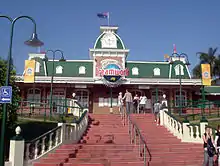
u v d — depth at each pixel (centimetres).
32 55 3172
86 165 1115
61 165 1108
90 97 3002
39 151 1216
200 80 2970
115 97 2984
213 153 1079
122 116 1948
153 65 3253
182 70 3238
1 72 1227
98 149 1288
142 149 1295
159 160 1198
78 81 2862
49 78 2848
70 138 1417
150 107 2997
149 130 1691
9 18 1018
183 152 1295
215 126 1731
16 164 979
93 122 1831
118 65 2931
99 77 2892
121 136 1562
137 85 2955
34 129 1608
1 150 900
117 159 1187
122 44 3038
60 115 2034
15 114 1303
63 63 3150
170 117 1706
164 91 3058
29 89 2931
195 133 1566
